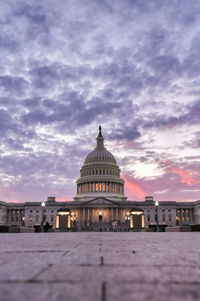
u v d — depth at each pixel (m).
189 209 156.62
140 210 98.62
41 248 10.57
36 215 153.25
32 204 154.62
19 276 5.10
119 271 5.62
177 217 155.50
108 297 3.85
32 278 4.94
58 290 4.19
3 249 10.11
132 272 5.52
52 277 5.04
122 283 4.62
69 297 3.84
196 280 4.83
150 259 7.35
